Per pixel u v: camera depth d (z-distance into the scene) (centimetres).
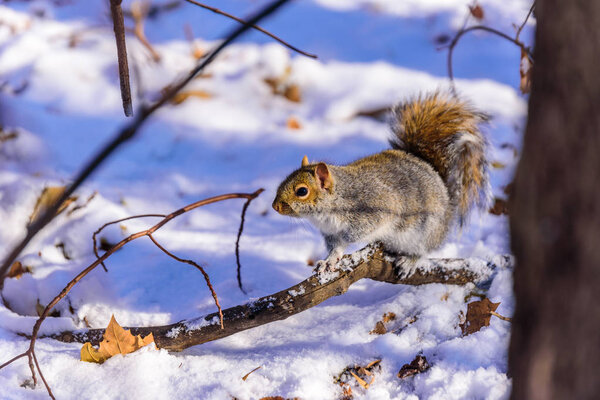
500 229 695
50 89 1002
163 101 245
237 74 1060
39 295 575
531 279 257
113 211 707
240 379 458
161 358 478
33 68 1033
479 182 662
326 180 584
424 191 603
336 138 939
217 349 514
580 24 232
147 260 647
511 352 281
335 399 453
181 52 1100
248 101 1020
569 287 248
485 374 447
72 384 457
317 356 484
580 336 250
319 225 611
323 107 1008
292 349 500
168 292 596
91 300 578
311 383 453
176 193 811
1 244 638
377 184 590
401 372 466
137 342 480
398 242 587
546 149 244
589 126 235
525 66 716
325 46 1117
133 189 798
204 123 968
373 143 917
